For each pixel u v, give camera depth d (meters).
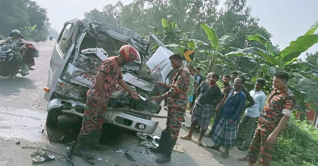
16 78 8.45
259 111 5.84
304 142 7.59
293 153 6.30
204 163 4.63
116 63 3.69
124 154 4.16
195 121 5.71
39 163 3.30
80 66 4.46
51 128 4.57
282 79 3.63
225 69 11.71
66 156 3.59
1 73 8.05
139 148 4.60
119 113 4.19
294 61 8.12
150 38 6.15
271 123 3.69
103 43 6.00
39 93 6.99
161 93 4.86
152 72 4.92
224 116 5.17
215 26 43.50
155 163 4.10
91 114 3.71
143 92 4.62
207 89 5.66
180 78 4.15
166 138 4.37
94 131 3.97
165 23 16.84
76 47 4.64
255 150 4.03
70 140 4.26
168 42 16.45
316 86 7.24
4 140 3.74
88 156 3.69
